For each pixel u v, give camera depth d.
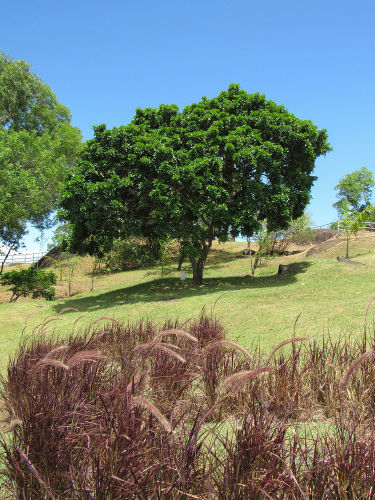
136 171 15.28
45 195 24.14
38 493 2.19
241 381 1.60
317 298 11.54
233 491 1.91
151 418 2.34
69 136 32.12
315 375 4.07
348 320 8.05
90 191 14.70
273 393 3.53
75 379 3.34
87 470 2.24
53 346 5.80
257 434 2.18
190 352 4.60
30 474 2.21
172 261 30.38
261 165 15.14
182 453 2.10
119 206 14.98
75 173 16.19
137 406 2.43
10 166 21.36
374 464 2.02
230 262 27.09
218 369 4.17
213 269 24.97
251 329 8.15
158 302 13.46
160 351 4.33
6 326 11.53
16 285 19.97
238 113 17.33
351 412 3.11
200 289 16.06
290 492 1.92
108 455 2.12
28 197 22.34
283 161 17.05
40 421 2.55
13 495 2.25
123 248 25.53
